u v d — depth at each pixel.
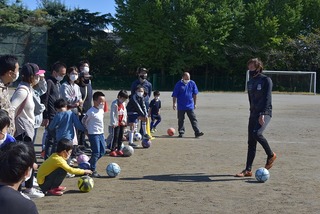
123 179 8.65
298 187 8.13
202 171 9.44
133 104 12.55
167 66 58.81
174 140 13.98
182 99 14.50
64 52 59.94
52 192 7.48
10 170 3.04
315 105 29.97
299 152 11.82
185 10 56.25
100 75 60.81
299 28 58.88
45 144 9.70
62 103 8.97
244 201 7.17
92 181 7.74
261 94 8.63
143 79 13.52
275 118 21.03
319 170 9.61
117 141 11.18
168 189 7.89
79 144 11.53
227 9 56.12
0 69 5.92
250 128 8.86
